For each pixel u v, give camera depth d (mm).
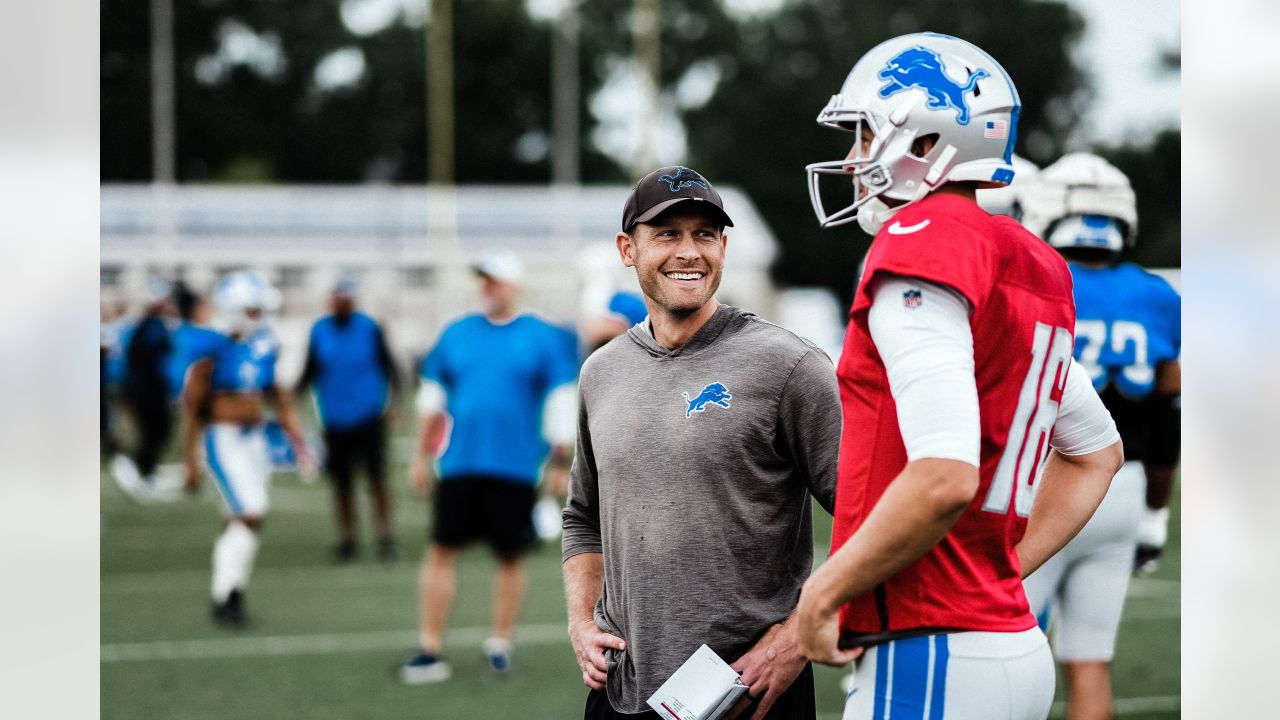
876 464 2953
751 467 3783
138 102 57469
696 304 3842
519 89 63094
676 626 3768
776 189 57594
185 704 7297
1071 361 3125
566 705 7246
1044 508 3400
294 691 7598
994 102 3023
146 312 18281
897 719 2934
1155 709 6883
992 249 2910
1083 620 5422
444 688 7652
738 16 61812
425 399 9164
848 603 3033
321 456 19906
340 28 63000
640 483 3842
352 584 11328
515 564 8078
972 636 2920
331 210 42062
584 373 4160
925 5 55938
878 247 2908
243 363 9680
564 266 41094
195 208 41094
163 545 13766
